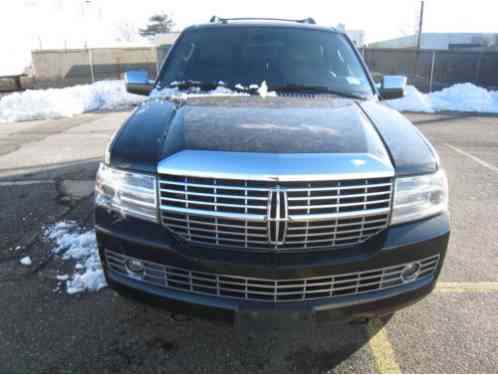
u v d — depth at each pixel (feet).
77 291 8.80
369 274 6.33
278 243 6.00
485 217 13.35
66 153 20.83
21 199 14.15
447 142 24.48
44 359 6.96
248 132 6.65
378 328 7.91
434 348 7.40
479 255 10.85
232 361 7.04
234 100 8.58
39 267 9.74
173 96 9.06
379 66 62.95
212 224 6.07
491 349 7.39
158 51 60.13
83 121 31.53
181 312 6.41
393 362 7.07
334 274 6.13
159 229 6.32
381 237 6.34
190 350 7.26
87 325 7.80
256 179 5.84
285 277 6.00
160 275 6.42
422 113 36.24
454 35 108.78
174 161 6.12
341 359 7.13
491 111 37.73
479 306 8.65
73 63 79.30
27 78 62.69
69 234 11.41
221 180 5.94
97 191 6.97
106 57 80.69
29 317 7.98
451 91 42.83
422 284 6.73
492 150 22.57
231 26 11.53
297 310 6.08
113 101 41.63
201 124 6.99
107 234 6.63
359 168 6.07
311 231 6.05
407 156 6.55
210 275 6.15
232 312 6.15
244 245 6.08
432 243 6.59
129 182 6.44
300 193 5.91
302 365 6.99
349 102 8.79
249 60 10.54
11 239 11.12
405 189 6.36
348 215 6.09
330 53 10.94
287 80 10.07
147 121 7.39
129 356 7.08
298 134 6.63
